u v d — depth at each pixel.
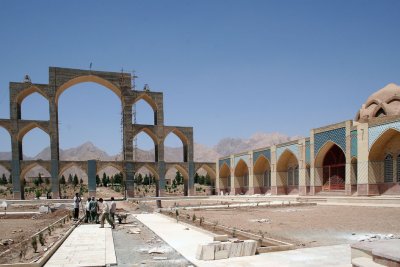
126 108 46.78
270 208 25.02
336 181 30.70
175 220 17.95
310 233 12.51
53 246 10.31
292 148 35.50
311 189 32.12
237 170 47.25
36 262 8.11
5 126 42.06
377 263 5.82
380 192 26.30
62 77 44.38
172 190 63.78
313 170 32.00
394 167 25.69
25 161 42.47
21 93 42.97
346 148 28.20
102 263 8.48
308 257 8.31
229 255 8.54
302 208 24.28
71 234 13.63
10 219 21.98
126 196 45.81
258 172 43.19
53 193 43.16
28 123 42.78
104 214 15.75
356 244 6.50
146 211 26.19
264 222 16.27
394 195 25.25
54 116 43.81
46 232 14.32
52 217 22.81
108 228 15.64
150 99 48.78
